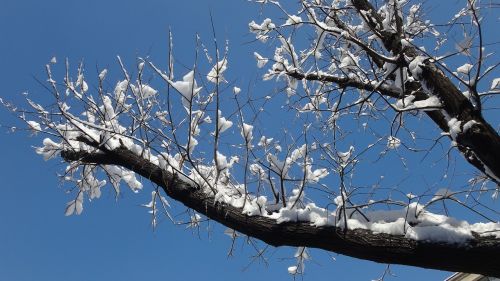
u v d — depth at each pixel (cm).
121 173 566
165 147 463
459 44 380
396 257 358
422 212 377
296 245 392
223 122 434
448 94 366
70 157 513
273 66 557
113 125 493
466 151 404
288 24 503
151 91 507
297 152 444
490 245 338
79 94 511
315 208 396
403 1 528
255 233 400
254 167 473
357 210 388
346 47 534
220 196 420
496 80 419
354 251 371
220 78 431
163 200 527
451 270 359
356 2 514
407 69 434
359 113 508
